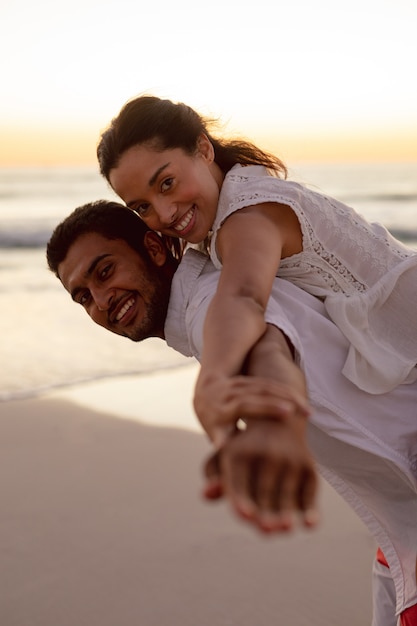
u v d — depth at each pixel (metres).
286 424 1.02
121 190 2.06
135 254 2.12
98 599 3.56
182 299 2.01
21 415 6.77
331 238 1.92
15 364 9.02
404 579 1.89
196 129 2.07
